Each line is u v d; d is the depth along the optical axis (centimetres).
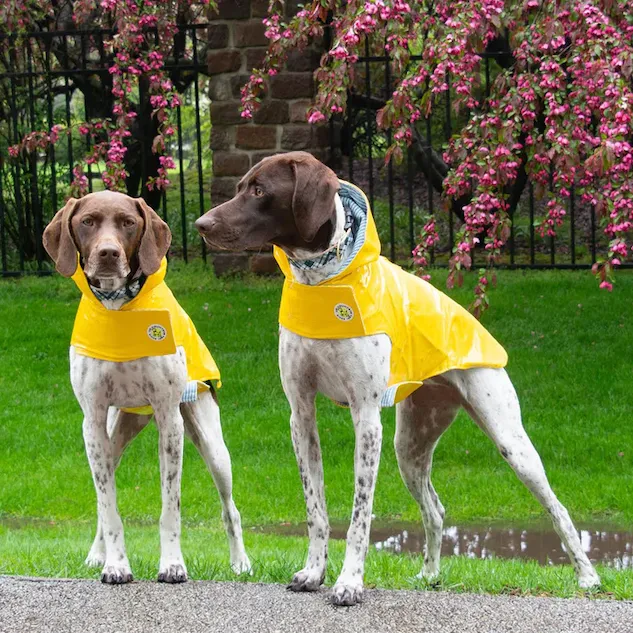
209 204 1570
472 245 650
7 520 678
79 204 432
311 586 424
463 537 645
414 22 695
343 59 632
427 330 439
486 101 695
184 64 1298
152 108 1252
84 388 436
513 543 630
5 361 955
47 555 529
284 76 1098
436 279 1095
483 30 637
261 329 998
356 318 408
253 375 903
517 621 392
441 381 461
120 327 427
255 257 1152
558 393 844
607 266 611
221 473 493
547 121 639
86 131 1029
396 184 1677
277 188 401
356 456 418
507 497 696
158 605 409
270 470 741
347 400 428
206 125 1856
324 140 1121
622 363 888
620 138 577
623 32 645
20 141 1166
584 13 592
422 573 489
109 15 1142
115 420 491
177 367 438
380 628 385
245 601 412
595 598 438
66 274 429
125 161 1348
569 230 1405
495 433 454
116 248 410
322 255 410
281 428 807
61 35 1164
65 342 1000
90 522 671
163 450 441
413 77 651
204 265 1197
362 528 414
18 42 1150
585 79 607
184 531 652
